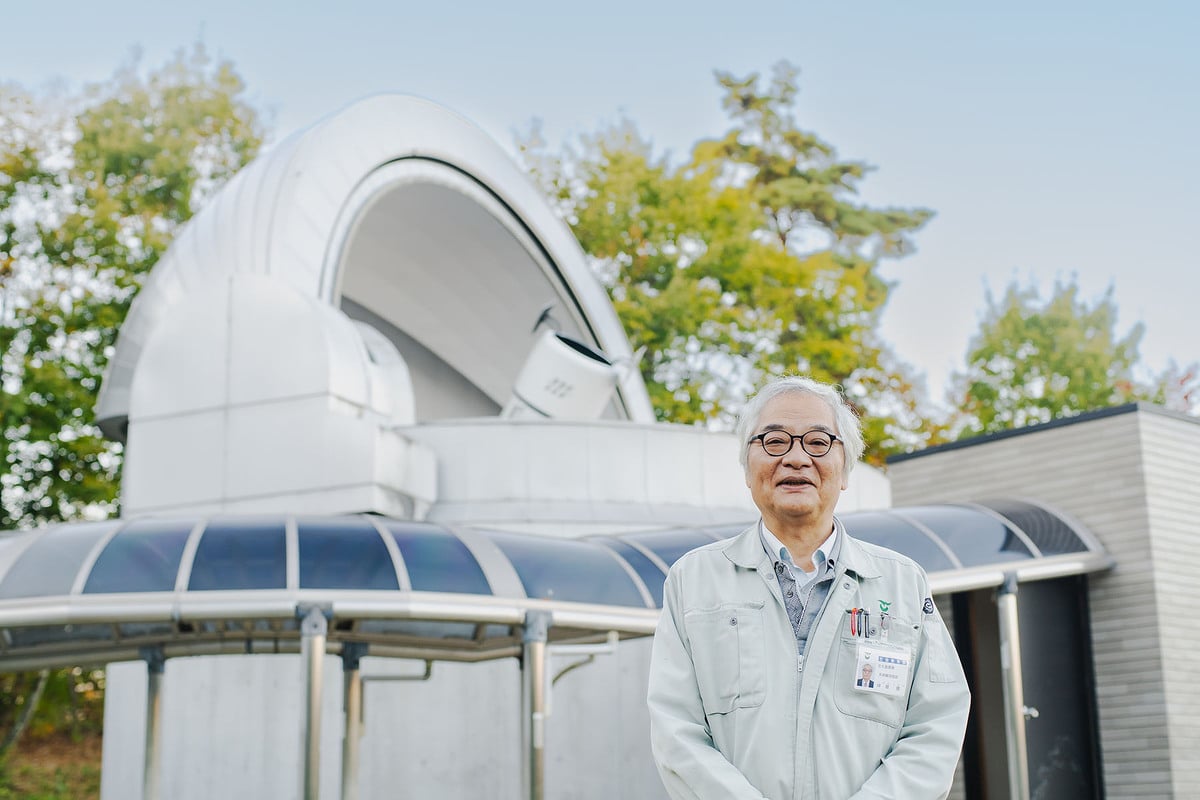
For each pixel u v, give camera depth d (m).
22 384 36.81
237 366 19.92
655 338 44.66
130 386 22.34
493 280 30.53
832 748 3.99
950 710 4.15
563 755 18.88
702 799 3.89
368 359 20.67
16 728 35.53
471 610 14.59
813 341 45.91
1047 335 49.84
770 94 53.62
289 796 18.33
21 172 38.34
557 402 22.92
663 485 21.06
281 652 16.61
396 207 28.42
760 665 4.08
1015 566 17.53
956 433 49.44
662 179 47.50
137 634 16.17
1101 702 18.62
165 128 40.84
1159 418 19.23
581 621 15.25
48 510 38.16
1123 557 18.77
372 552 14.73
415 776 18.44
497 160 28.53
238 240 22.11
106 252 38.50
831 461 4.26
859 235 53.16
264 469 19.41
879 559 4.30
